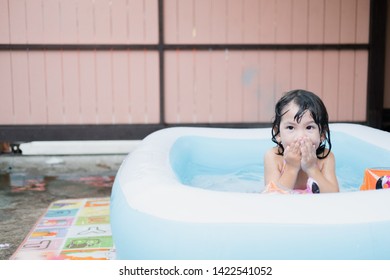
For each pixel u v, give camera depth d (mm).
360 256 1382
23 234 2814
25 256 2389
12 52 5105
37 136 5141
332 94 5363
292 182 2018
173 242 1441
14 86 5156
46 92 5180
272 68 5285
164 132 3188
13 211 3330
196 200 1519
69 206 3414
